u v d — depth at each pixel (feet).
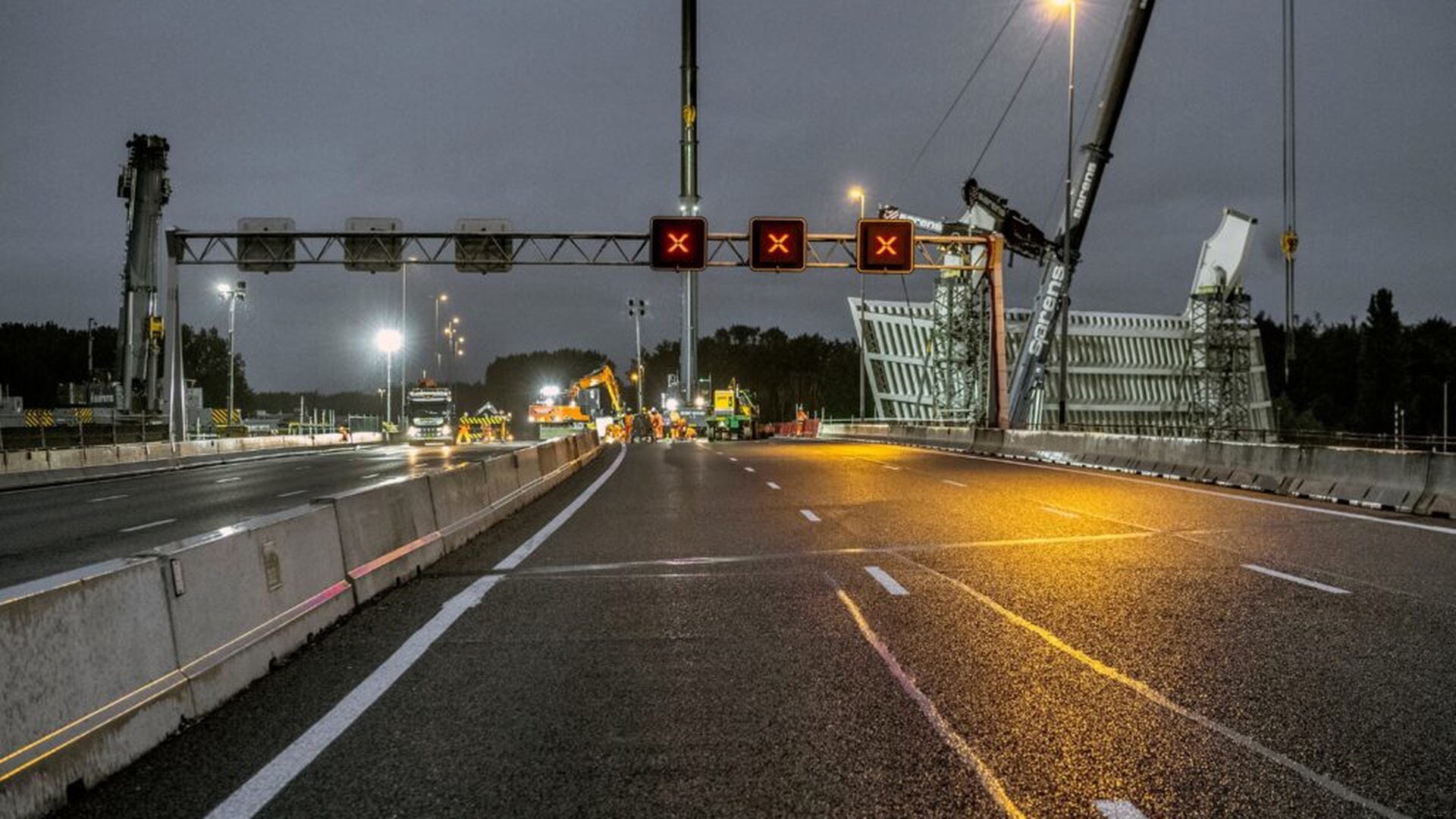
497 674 22.70
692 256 120.26
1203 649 24.39
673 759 16.93
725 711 19.72
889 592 32.55
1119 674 22.17
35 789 14.38
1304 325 537.65
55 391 445.78
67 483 100.58
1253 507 59.52
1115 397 259.39
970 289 174.40
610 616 29.27
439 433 224.53
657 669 23.08
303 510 28.14
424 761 16.93
